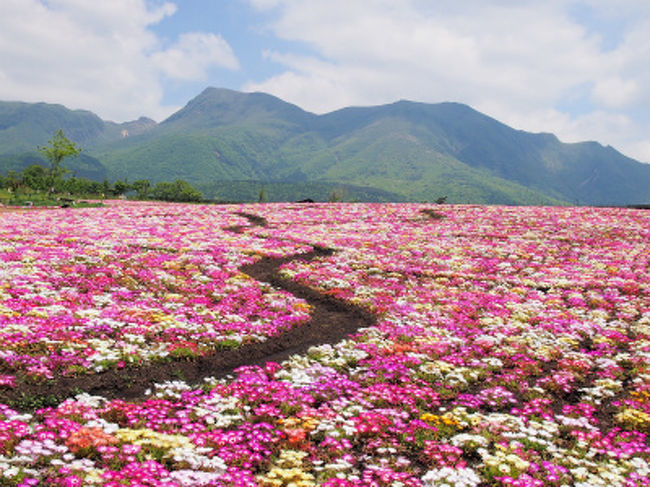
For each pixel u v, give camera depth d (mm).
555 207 71812
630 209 67000
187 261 29859
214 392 12922
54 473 8422
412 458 10688
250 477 8992
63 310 17141
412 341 18578
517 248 40688
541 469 10234
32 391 11938
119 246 32375
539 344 18516
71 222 47625
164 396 12555
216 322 18656
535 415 13109
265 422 11609
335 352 16875
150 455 9398
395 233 48188
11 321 15242
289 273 29031
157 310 18984
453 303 24391
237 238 40875
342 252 36812
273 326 19203
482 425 11922
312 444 10867
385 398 13070
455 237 46500
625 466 10391
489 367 16422
